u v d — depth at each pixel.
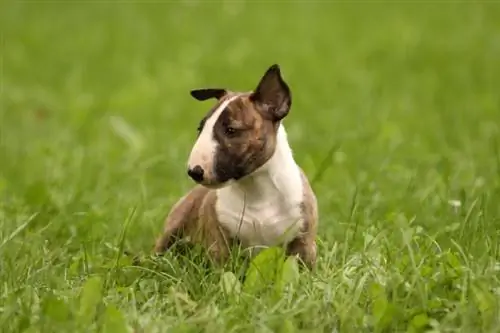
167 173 14.81
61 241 11.10
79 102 20.48
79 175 14.27
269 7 30.30
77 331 8.45
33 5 30.02
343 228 11.08
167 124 18.70
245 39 26.55
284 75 22.73
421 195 12.13
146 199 12.44
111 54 24.98
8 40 26.03
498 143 15.82
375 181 13.12
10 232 11.09
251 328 8.45
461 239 10.41
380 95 20.70
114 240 11.05
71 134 17.80
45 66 23.83
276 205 9.78
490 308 8.62
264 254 9.30
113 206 12.23
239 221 9.77
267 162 9.62
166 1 30.84
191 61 24.16
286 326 8.38
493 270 9.26
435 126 17.88
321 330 8.41
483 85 21.53
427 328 8.55
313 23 28.33
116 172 14.48
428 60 24.12
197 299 9.34
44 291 9.41
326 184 13.40
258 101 9.51
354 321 8.56
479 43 25.52
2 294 9.19
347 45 25.81
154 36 26.80
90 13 29.27
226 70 23.42
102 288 9.44
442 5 30.08
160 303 9.16
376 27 27.70
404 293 8.94
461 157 14.97
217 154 9.23
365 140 16.25
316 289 9.12
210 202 9.94
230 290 9.08
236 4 30.58
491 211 11.46
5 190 13.16
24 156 15.89
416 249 10.19
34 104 20.59
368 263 9.47
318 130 17.58
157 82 22.22
